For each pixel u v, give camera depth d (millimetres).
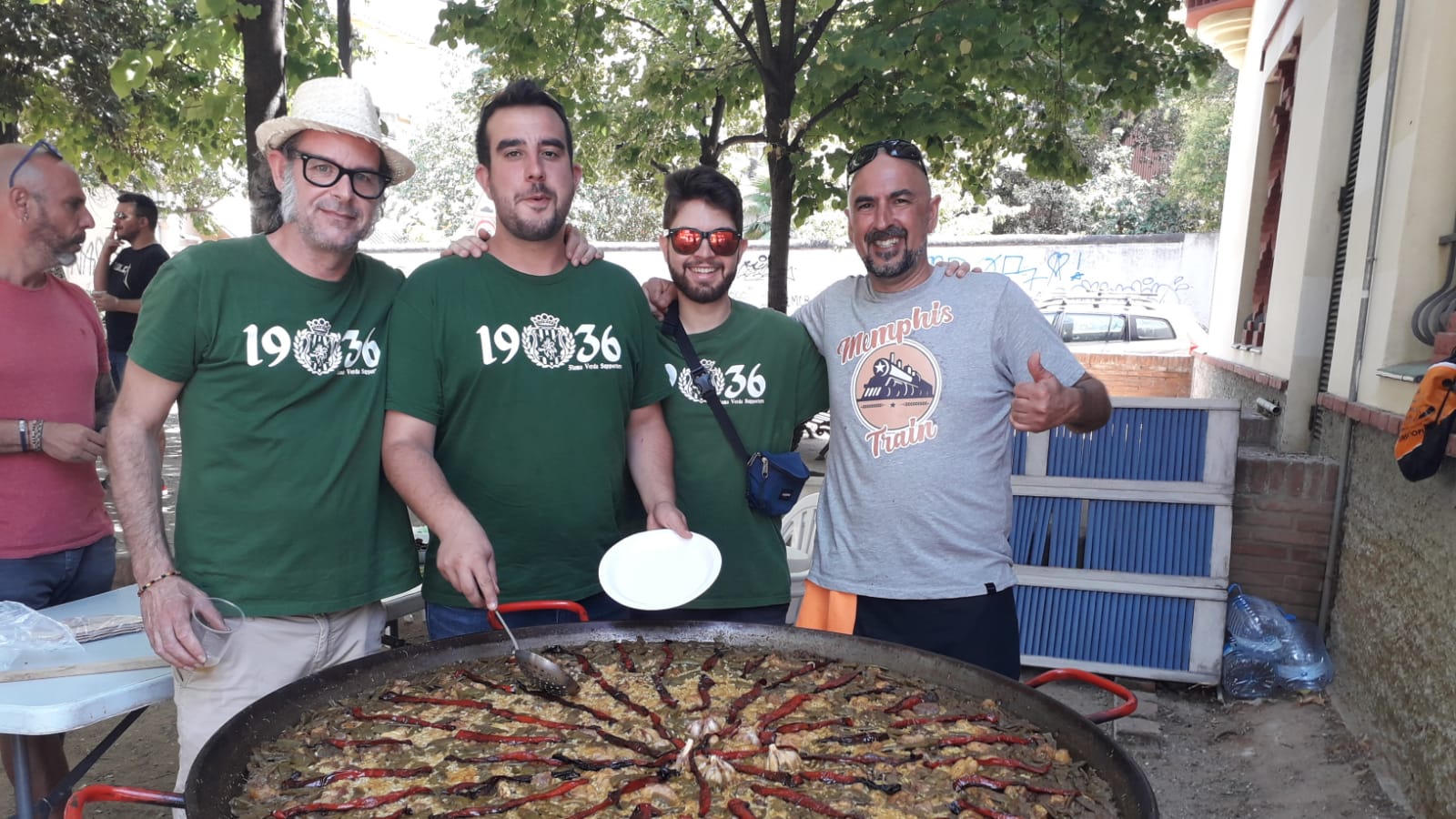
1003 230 25062
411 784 1818
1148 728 4289
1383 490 4012
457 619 2682
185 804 1546
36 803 2295
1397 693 3590
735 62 7672
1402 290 3979
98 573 3098
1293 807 3568
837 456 2928
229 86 5328
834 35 5969
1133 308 12484
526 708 2176
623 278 2740
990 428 2738
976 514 2717
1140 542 4770
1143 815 1538
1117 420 4758
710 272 2865
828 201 6891
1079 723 1943
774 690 2271
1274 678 4531
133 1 10594
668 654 2471
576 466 2600
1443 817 3062
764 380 2982
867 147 2777
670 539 2541
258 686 2324
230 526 2291
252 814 1673
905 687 2281
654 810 1743
